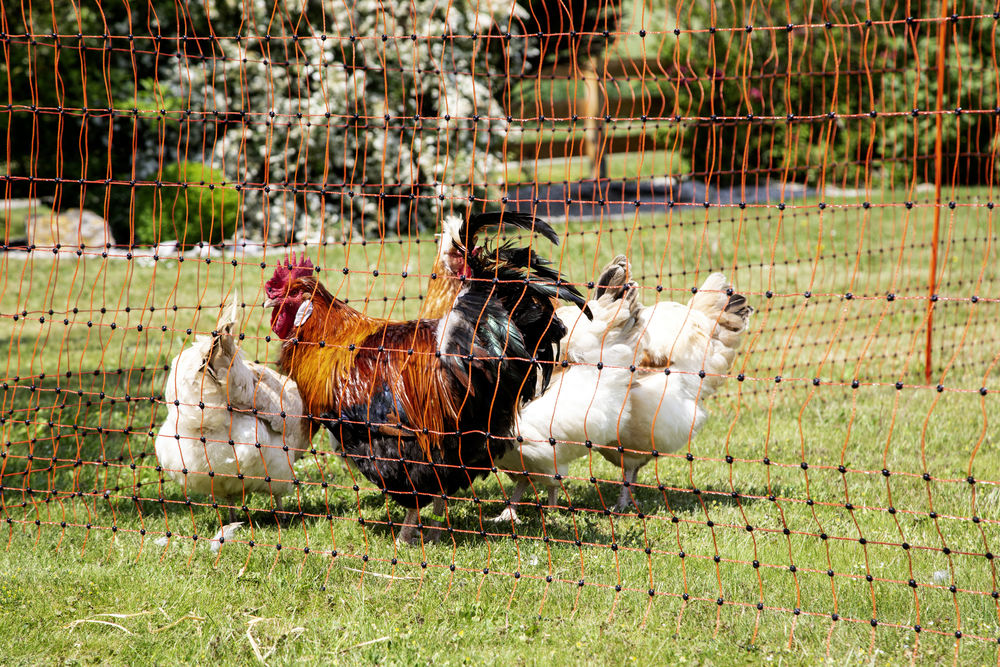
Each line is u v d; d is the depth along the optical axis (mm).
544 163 20484
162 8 15531
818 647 3816
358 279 13141
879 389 8594
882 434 7164
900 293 12836
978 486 5906
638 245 14711
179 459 4895
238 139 15609
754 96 19156
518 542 4945
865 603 4195
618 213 16859
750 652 3797
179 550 4867
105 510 5578
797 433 7258
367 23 15734
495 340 4723
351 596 4332
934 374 9047
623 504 5852
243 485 5066
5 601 4188
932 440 6961
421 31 15852
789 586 4441
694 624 4043
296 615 4199
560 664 3742
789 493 5938
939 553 4812
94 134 16438
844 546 4969
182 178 4598
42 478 6023
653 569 4664
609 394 5199
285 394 5234
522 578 4516
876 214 17891
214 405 4727
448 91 16156
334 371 4863
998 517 5348
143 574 4527
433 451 4824
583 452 5309
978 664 3643
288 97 15711
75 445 6723
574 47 4609
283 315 4934
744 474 6375
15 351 10273
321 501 5809
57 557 4793
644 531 5074
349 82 15711
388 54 15820
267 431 5012
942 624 3971
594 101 10500
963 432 7125
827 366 9469
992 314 11773
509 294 4770
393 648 3842
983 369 9227
